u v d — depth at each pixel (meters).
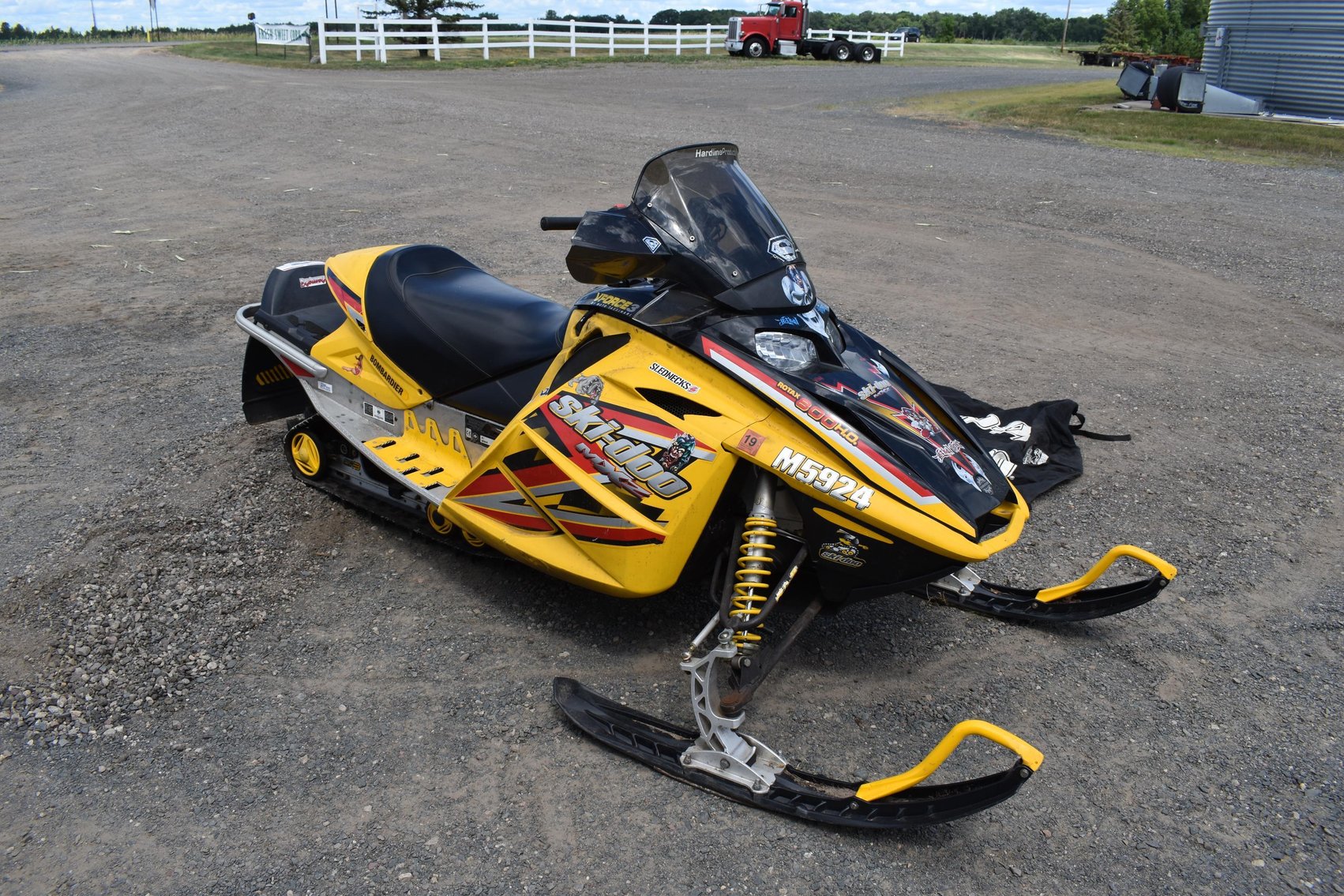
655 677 3.67
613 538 3.48
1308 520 4.77
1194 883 2.81
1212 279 8.70
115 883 2.77
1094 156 14.65
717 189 3.61
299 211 10.92
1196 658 3.80
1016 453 5.24
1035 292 8.30
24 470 5.08
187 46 57.84
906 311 7.77
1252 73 19.86
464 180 12.56
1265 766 3.26
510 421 4.06
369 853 2.88
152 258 9.10
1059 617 3.96
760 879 2.82
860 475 3.21
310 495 4.90
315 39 33.81
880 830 3.00
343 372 4.68
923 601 4.21
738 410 3.36
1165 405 6.10
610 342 3.65
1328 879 2.82
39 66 39.69
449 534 4.38
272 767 3.19
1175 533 4.67
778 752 3.32
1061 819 3.05
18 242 9.71
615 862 2.86
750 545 3.23
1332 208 11.30
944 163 14.02
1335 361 6.85
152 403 5.94
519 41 34.28
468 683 3.61
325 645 3.80
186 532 4.51
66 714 3.40
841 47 37.22
